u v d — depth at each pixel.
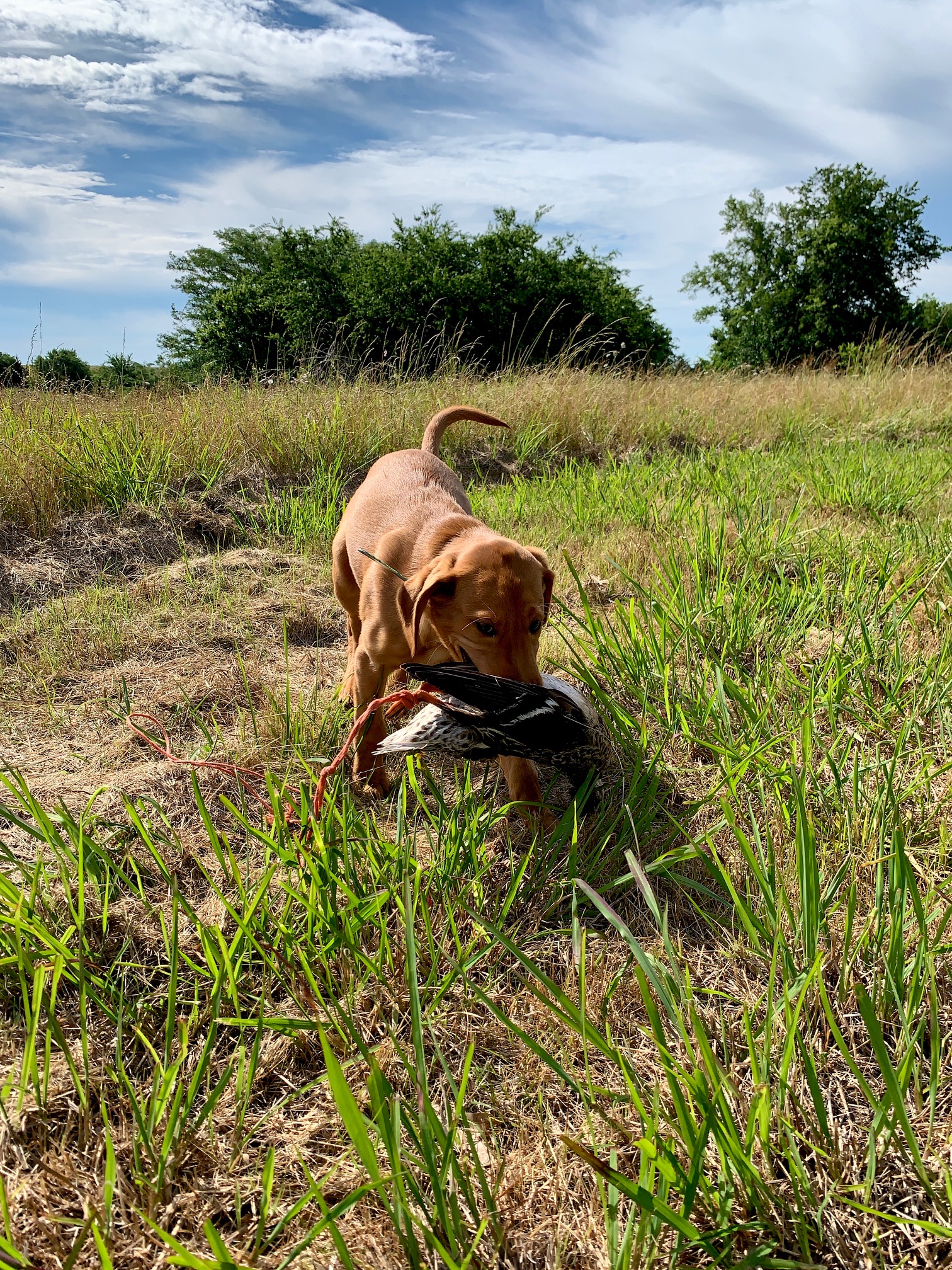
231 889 0.78
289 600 1.37
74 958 0.66
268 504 1.81
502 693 0.74
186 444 1.93
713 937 0.74
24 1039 0.65
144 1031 0.65
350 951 0.68
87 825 0.81
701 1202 0.52
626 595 1.40
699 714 0.98
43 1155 0.57
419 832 0.87
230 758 0.96
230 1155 0.58
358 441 2.13
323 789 0.81
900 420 3.08
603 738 0.85
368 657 0.95
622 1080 0.62
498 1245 0.52
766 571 1.36
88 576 1.49
